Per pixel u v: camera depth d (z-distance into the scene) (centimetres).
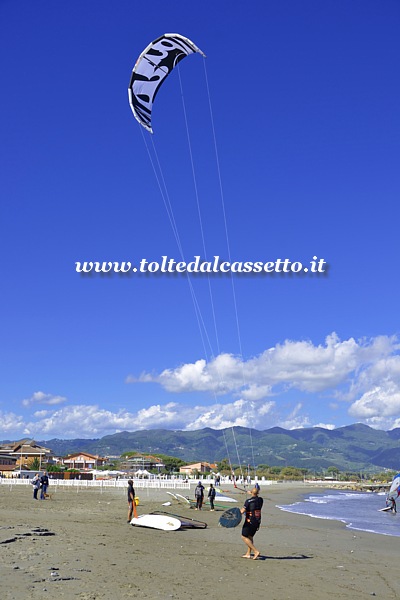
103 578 1370
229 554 1956
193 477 11750
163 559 1745
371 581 1606
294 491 10506
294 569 1717
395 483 5053
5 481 7738
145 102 2956
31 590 1181
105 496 5344
